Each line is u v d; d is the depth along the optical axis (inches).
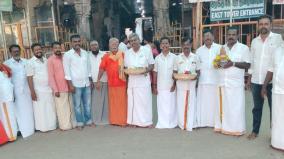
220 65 190.4
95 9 568.7
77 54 222.4
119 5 641.0
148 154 176.7
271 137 177.9
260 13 310.2
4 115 207.0
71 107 231.1
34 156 184.2
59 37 390.3
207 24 337.4
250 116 234.2
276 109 169.6
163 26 437.4
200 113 215.9
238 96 193.3
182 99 212.4
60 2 472.4
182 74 205.8
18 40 367.2
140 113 222.7
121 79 221.9
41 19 409.1
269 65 176.9
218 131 205.5
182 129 215.5
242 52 189.6
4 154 190.2
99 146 193.0
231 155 169.8
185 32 399.5
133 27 674.2
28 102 221.6
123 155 177.5
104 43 577.9
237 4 318.0
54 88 221.6
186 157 170.2
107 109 237.5
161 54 217.3
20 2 391.5
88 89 229.8
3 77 206.2
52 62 219.9
